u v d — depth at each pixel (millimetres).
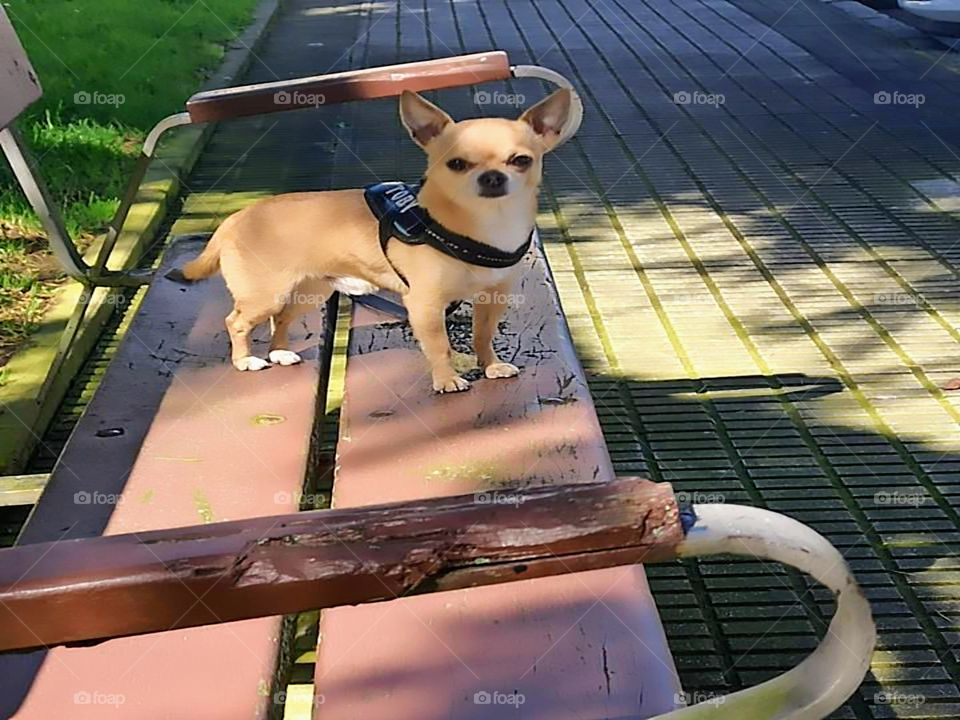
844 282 1656
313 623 920
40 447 1212
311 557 389
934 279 1664
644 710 521
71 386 1340
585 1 4160
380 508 406
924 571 994
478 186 765
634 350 1444
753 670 883
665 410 1290
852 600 422
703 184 2121
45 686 561
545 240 1839
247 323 894
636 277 1684
